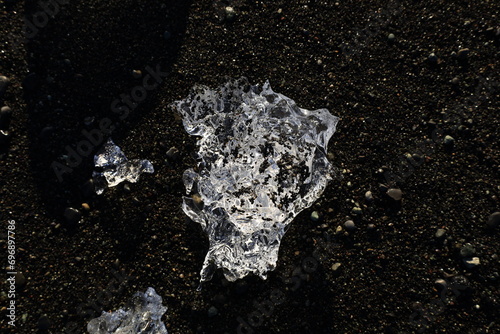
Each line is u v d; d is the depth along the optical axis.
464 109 1.34
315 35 1.36
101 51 1.35
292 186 1.31
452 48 1.35
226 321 1.29
